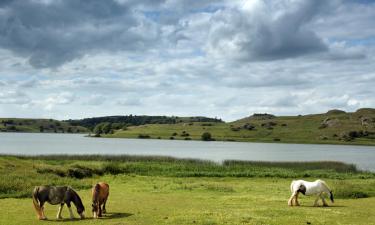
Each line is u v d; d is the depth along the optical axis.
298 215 19.55
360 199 26.59
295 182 23.25
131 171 46.59
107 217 18.92
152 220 18.14
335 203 24.38
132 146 141.12
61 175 37.56
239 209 21.28
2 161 37.25
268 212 20.28
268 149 136.38
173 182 37.25
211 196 27.34
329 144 190.62
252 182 40.12
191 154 99.75
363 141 197.88
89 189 30.78
